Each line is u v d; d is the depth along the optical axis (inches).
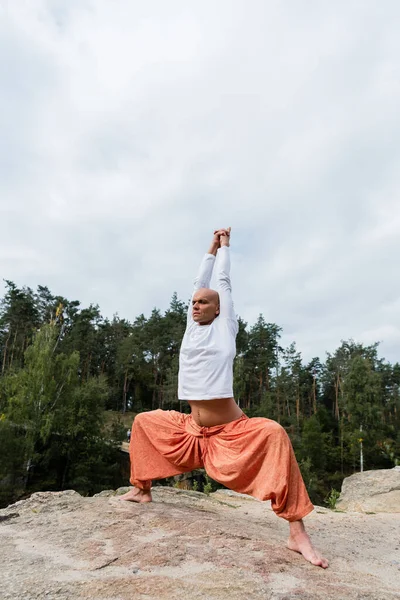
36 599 94.8
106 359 2517.2
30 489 1034.7
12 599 94.3
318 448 1438.2
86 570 113.7
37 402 1059.3
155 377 2313.0
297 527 141.3
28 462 1031.0
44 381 1072.8
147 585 103.6
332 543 199.9
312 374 2475.4
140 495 193.0
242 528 165.8
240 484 151.3
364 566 158.9
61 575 110.0
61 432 1107.3
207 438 165.2
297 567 125.5
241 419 163.6
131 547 130.6
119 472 1256.8
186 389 168.9
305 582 114.0
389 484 384.8
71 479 1115.3
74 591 99.4
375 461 1467.8
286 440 144.6
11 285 2138.3
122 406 2369.6
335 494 423.8
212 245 207.9
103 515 164.6
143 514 165.6
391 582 136.9
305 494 142.3
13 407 1077.1
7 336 2102.6
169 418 181.9
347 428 1581.0
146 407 2300.7
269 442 144.9
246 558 126.0
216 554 127.4
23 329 2124.8
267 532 176.1
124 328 2787.9
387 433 1567.4
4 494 981.2
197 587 104.3
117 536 140.5
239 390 1251.8
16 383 1092.5
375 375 1512.1
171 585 104.3
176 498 270.7
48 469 1125.1
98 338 2448.3
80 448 1131.3
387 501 358.6
